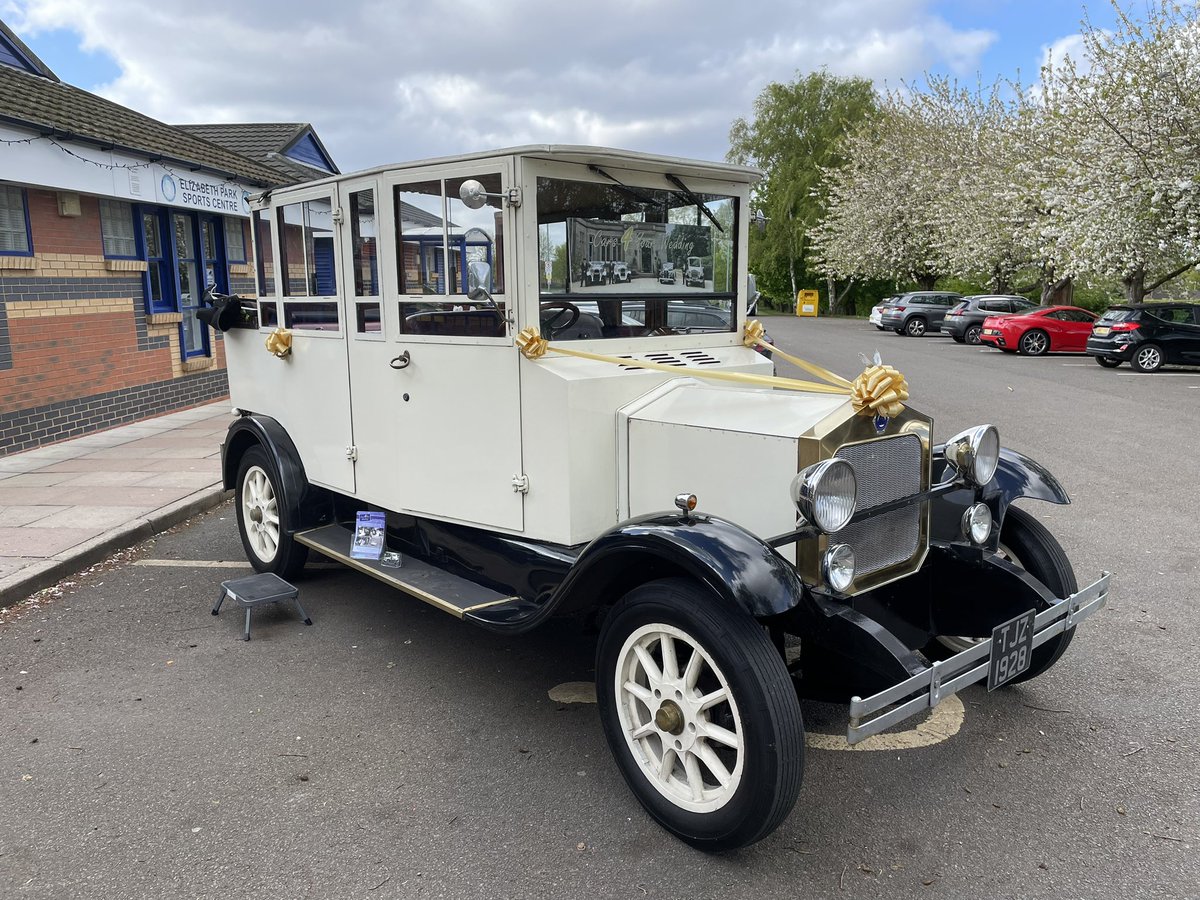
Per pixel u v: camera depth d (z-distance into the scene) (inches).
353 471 177.0
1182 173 717.3
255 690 154.2
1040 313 876.6
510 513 145.6
